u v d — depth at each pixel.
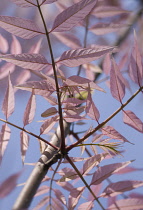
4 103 1.67
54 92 1.66
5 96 1.67
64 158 1.70
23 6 1.54
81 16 1.53
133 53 1.62
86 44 1.92
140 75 1.63
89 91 1.63
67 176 1.69
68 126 1.85
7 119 1.67
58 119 1.69
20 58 1.56
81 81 1.61
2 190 1.46
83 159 1.71
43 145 1.70
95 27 1.89
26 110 1.67
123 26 1.90
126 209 1.62
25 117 1.67
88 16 1.88
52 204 1.68
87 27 1.89
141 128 1.65
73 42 1.90
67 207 1.66
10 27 1.54
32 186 1.63
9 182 1.47
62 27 1.55
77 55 1.56
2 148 1.64
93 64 1.98
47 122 1.69
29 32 1.55
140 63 1.62
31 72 1.94
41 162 1.68
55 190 1.69
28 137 1.67
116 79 1.64
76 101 1.65
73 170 1.70
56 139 1.80
